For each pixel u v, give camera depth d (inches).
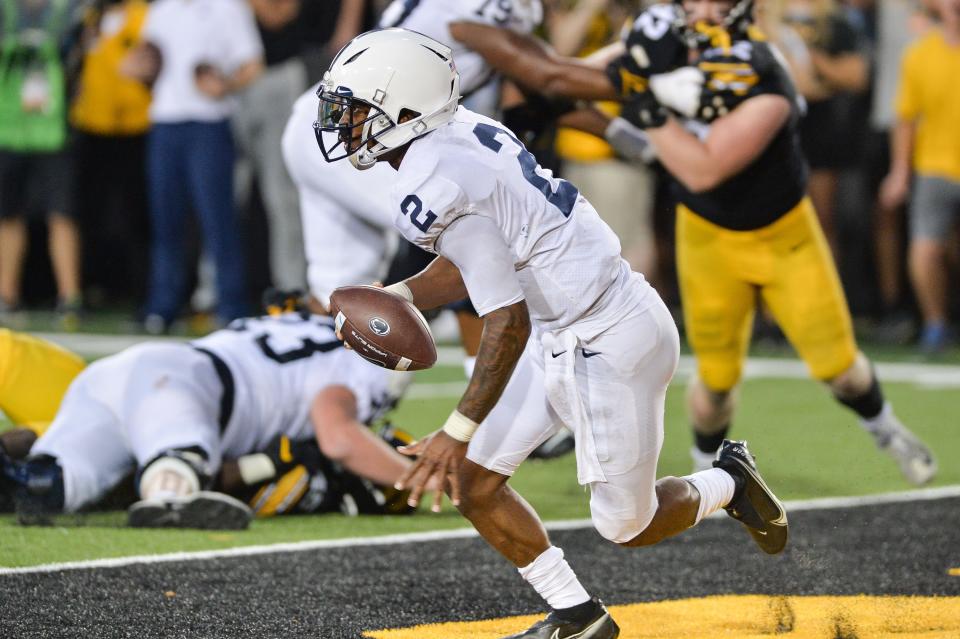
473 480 494.3
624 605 566.3
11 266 1531.7
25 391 740.0
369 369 726.5
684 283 764.0
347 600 560.7
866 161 1493.6
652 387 496.1
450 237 471.8
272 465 708.0
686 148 716.0
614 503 503.8
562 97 753.6
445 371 1268.5
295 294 752.3
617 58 731.4
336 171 803.4
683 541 681.6
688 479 534.3
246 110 1432.1
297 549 638.5
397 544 658.2
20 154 1469.0
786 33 1409.9
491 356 466.9
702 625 537.0
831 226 1464.1
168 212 1440.7
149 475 664.4
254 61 1386.6
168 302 1475.1
